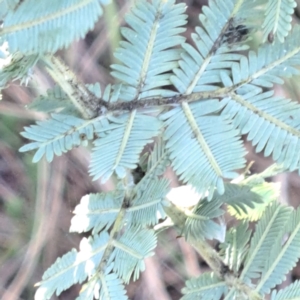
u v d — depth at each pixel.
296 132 0.83
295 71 0.83
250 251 0.87
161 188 0.86
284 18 0.82
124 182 0.87
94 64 0.97
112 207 0.87
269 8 0.82
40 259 1.02
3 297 1.00
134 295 1.02
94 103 0.84
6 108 0.97
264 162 0.98
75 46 0.96
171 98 0.84
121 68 0.84
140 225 0.86
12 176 1.00
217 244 0.92
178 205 0.88
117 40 0.96
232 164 0.83
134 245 0.86
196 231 0.86
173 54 0.84
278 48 0.83
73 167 0.99
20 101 0.97
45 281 0.86
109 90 0.84
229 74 0.84
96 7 0.81
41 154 0.84
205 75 0.84
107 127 0.84
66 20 0.81
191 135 0.84
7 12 0.81
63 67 0.84
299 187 1.00
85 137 0.84
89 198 0.87
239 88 0.84
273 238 0.87
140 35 0.83
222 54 0.84
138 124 0.84
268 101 0.84
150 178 0.87
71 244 1.02
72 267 0.86
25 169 1.00
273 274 0.87
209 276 0.87
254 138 0.84
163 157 0.87
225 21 0.83
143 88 0.84
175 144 0.84
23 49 0.81
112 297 0.86
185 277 1.01
